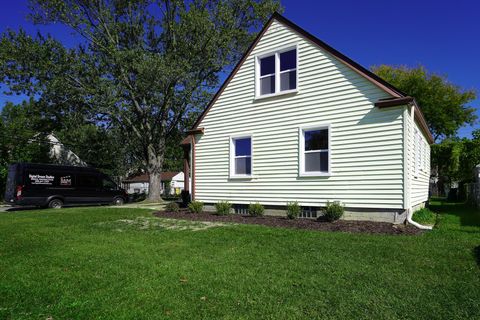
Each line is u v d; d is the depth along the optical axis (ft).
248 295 13.64
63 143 101.65
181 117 78.59
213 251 21.34
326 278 15.58
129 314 11.94
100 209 53.31
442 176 100.99
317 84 36.09
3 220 39.70
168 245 23.41
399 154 30.60
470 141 75.97
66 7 68.39
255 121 40.98
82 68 68.49
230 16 72.43
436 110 107.55
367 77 32.55
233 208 42.60
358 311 12.00
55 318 11.83
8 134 89.66
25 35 67.41
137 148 88.89
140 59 67.31
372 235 25.84
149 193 80.07
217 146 44.70
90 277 16.30
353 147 33.27
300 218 35.53
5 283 15.55
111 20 73.92
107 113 71.67
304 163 36.88
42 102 73.05
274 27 40.09
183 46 72.49
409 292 13.71
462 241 23.15
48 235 28.48
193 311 12.18
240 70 42.88
